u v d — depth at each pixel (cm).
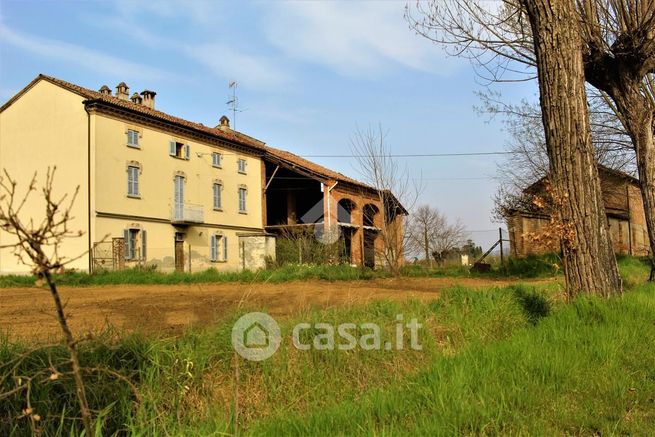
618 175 2542
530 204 2333
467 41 1239
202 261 3509
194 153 3491
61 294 1512
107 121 2853
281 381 498
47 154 2894
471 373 502
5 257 2780
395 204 2186
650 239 1223
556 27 832
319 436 387
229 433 388
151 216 3109
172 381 457
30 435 366
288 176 4372
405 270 2270
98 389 410
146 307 1059
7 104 3014
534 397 457
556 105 830
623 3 1141
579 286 810
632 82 1161
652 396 477
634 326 687
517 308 825
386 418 421
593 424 418
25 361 408
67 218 240
